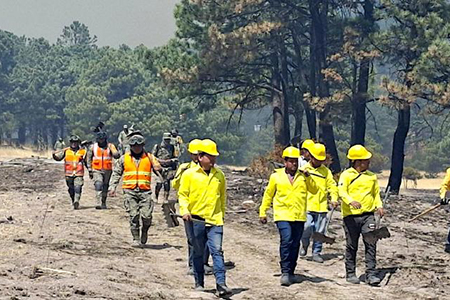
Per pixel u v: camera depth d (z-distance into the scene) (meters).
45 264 13.60
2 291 10.62
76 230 19.05
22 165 51.12
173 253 16.69
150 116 137.00
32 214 22.20
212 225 12.32
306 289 13.30
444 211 30.23
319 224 16.33
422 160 136.75
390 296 13.16
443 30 48.03
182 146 26.28
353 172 14.16
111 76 148.50
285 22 53.06
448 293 13.54
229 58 53.78
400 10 49.16
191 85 56.56
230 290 12.07
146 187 17.33
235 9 53.25
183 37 57.66
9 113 150.75
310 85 55.50
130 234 19.30
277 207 13.65
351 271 14.18
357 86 56.72
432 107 49.00
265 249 18.00
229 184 35.34
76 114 140.12
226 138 143.38
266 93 62.22
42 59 169.38
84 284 11.86
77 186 24.48
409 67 50.19
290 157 13.62
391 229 23.19
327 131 53.06
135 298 11.27
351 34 50.72
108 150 24.70
